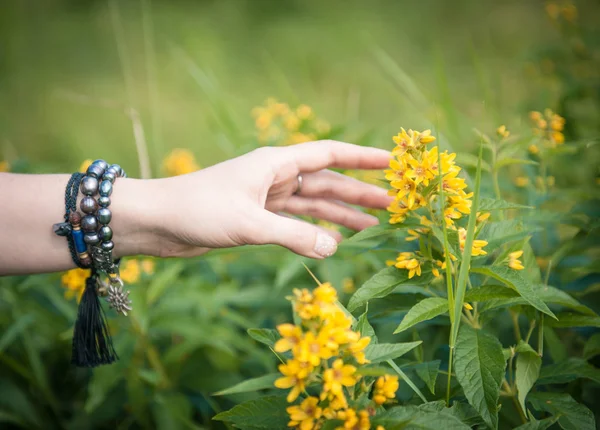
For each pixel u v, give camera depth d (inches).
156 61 296.8
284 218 67.8
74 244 71.3
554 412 60.5
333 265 99.0
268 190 80.6
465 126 134.1
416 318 55.9
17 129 229.5
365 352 52.8
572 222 77.0
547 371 64.8
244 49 308.5
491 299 61.5
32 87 274.5
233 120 129.1
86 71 291.7
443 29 307.6
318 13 361.1
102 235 69.3
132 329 89.4
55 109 248.8
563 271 82.7
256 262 114.7
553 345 74.4
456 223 64.9
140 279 90.7
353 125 134.3
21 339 100.4
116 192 70.8
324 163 79.7
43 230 71.6
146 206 69.9
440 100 120.9
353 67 270.2
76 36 337.1
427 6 338.3
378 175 107.7
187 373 93.7
